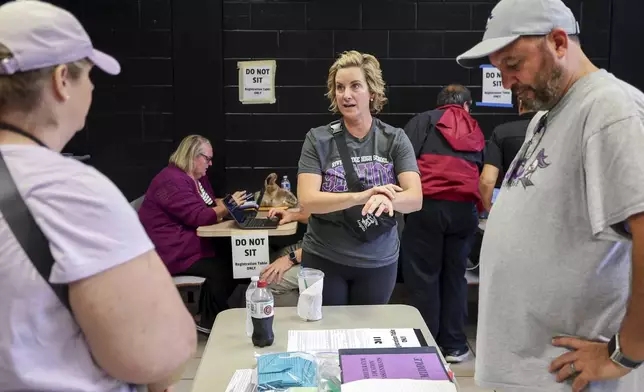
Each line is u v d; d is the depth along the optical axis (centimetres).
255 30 397
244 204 344
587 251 121
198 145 357
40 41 89
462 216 317
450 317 333
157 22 393
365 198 203
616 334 115
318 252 223
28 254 87
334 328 184
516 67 126
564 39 121
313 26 397
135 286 92
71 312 91
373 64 222
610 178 111
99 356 92
